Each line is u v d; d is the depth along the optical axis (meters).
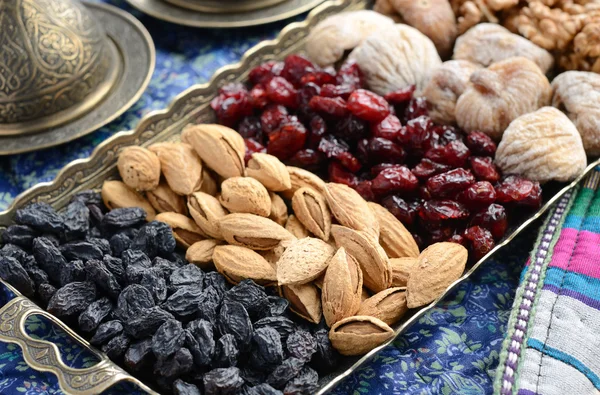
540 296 0.50
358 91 0.55
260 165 0.53
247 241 0.51
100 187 0.55
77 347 0.50
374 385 0.49
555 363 0.48
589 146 0.55
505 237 0.52
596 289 0.50
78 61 0.59
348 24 0.59
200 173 0.54
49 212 0.52
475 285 0.52
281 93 0.57
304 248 0.50
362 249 0.50
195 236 0.53
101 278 0.49
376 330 0.48
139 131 0.56
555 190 0.54
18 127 0.59
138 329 0.48
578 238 0.52
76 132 0.59
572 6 0.59
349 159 0.54
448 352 0.50
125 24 0.64
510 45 0.58
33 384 0.50
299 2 0.66
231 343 0.47
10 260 0.50
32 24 0.57
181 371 0.47
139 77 0.62
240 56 0.65
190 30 0.66
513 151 0.53
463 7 0.60
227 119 0.58
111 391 0.49
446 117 0.57
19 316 0.48
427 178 0.54
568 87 0.55
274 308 0.49
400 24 0.60
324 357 0.48
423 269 0.49
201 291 0.49
